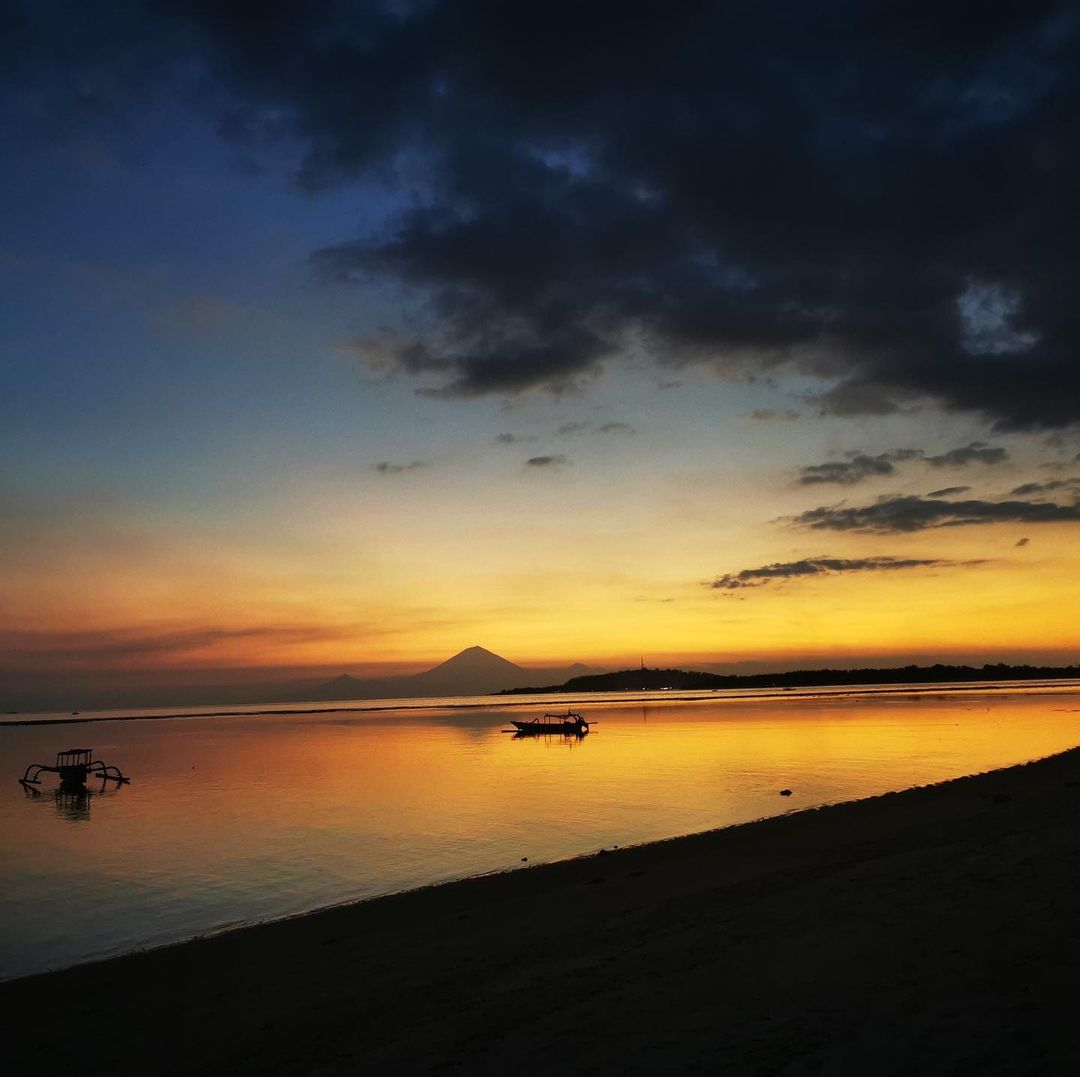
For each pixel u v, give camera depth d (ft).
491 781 164.25
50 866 97.50
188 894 79.36
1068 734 217.97
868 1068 22.84
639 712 514.68
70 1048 37.88
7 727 634.43
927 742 203.10
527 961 41.63
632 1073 25.13
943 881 44.27
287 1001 40.81
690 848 75.41
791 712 395.34
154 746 334.44
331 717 632.38
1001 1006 25.72
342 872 84.69
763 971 33.24
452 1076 27.30
